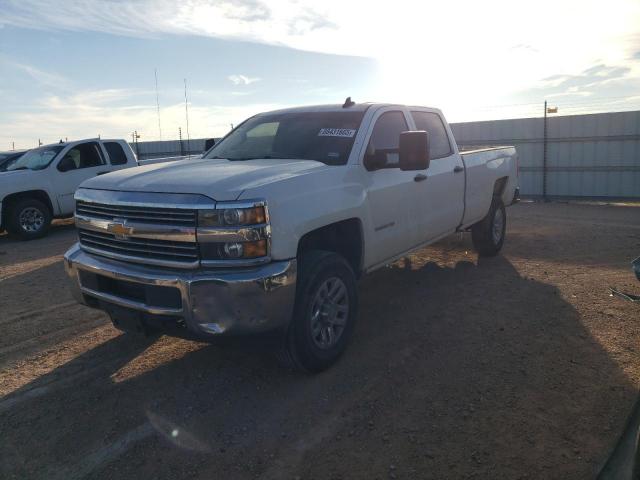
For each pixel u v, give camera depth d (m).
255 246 3.33
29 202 10.52
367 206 4.38
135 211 3.60
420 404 3.48
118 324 3.86
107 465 2.97
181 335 3.55
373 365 4.05
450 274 6.52
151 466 2.95
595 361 3.98
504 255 7.52
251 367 4.09
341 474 2.83
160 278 3.44
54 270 7.56
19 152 14.00
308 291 3.67
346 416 3.37
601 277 6.16
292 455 3.01
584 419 3.24
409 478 2.78
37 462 3.02
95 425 3.37
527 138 14.80
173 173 3.90
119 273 3.64
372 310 5.27
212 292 3.30
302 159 4.41
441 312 5.14
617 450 2.46
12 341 4.76
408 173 5.04
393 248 4.90
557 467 2.82
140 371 4.09
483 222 7.04
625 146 13.42
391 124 5.05
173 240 3.42
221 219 3.30
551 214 11.81
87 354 4.43
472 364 4.00
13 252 9.29
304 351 3.71
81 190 4.06
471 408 3.40
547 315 4.96
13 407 3.61
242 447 3.10
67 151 11.29
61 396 3.75
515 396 3.53
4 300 6.04
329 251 4.02
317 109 5.14
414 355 4.20
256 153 4.75
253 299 3.32
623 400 3.43
